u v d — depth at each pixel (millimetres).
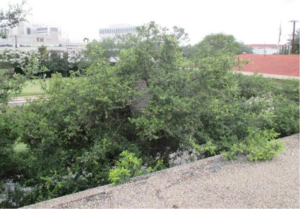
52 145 4051
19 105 4746
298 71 13250
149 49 4066
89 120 3900
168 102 3734
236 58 5086
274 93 6785
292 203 2496
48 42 51188
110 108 3697
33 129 3771
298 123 4914
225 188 2750
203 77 4062
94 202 2467
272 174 3084
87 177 3814
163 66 4156
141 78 4148
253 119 4426
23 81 3977
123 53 4086
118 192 2650
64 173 3871
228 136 4152
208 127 4242
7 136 4375
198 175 3041
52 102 4117
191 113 3914
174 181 2889
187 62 4227
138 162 3295
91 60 4367
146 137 3832
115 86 3775
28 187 4426
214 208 2391
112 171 2980
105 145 3727
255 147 3561
